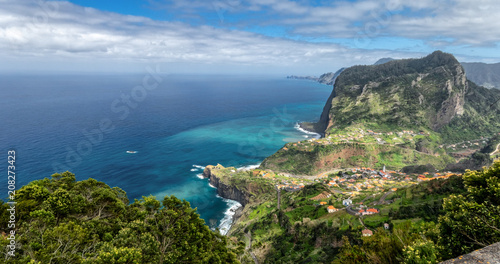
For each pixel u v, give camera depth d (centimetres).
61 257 1981
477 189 1255
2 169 8912
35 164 9756
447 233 1194
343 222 6178
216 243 3025
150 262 2038
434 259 975
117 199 3244
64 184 3347
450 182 6119
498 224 1068
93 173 10950
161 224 2581
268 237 7312
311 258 4978
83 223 2545
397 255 1188
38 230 2256
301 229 6656
